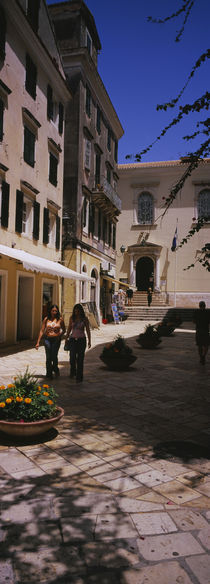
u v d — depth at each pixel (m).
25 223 15.93
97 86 24.34
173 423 5.67
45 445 4.64
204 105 4.03
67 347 8.47
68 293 19.97
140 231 34.22
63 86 18.75
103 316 26.55
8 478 3.75
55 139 18.39
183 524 3.04
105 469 4.02
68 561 2.57
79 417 5.82
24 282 16.11
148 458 4.35
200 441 4.94
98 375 9.09
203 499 3.45
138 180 34.47
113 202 25.98
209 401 6.98
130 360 9.64
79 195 21.05
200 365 10.91
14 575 2.43
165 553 2.68
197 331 11.00
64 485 3.63
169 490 3.60
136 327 23.02
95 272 24.53
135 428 5.40
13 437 4.72
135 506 3.29
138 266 34.53
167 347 14.88
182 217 33.38
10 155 13.80
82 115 21.47
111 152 29.19
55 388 7.64
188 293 32.91
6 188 13.47
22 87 14.69
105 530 2.93
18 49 14.30
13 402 4.74
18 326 16.11
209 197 33.09
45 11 17.02
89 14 22.17
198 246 32.94
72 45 21.50
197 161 4.63
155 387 8.01
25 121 15.03
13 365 10.27
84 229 22.28
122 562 2.58
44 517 3.07
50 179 17.75
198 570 2.52
